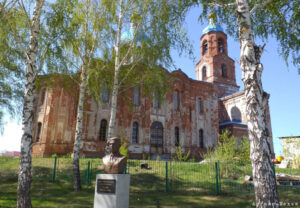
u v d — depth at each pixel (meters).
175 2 11.12
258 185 4.95
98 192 6.32
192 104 28.28
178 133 26.39
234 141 15.23
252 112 5.38
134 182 12.29
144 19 12.26
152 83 13.66
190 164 16.36
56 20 8.86
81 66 12.61
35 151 20.12
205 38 38.81
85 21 11.67
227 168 14.66
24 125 7.07
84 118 20.59
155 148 24.34
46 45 8.77
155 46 12.19
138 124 23.61
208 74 36.97
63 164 15.27
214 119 29.28
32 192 10.00
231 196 10.22
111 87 14.64
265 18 8.68
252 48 5.77
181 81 27.95
